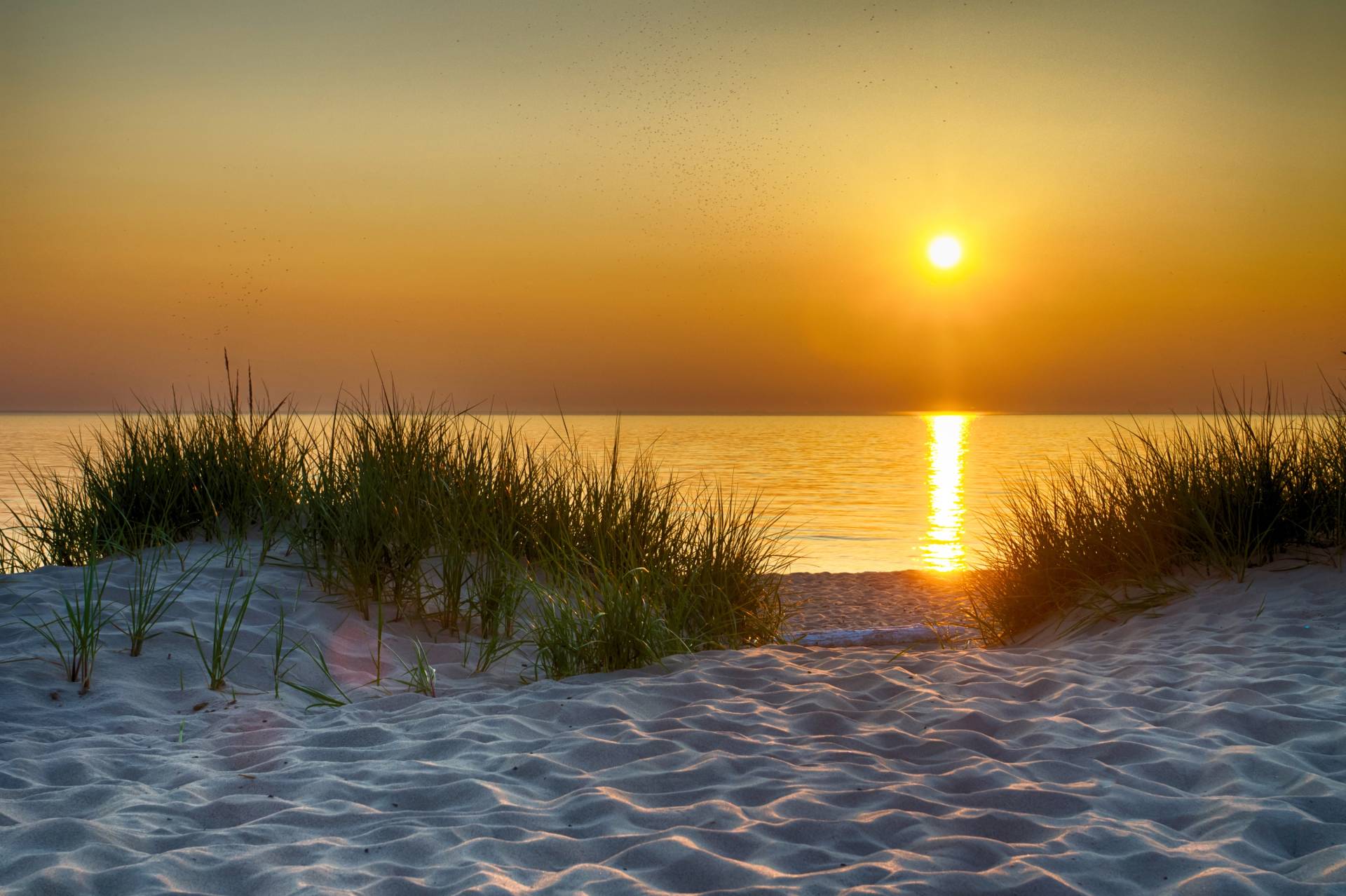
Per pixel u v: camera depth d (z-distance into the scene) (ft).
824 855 7.77
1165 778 9.44
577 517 19.94
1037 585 19.92
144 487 20.11
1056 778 9.48
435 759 10.39
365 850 7.85
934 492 83.56
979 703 12.13
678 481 21.26
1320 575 17.30
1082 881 7.21
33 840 7.84
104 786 9.29
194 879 7.29
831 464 125.70
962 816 8.45
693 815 8.59
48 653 13.78
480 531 18.86
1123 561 19.13
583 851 7.91
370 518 17.60
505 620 16.87
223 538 19.92
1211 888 6.92
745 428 371.35
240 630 15.20
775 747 10.55
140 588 15.07
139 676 13.51
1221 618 16.28
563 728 11.61
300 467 20.62
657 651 15.55
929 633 20.66
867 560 46.96
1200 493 19.33
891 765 9.95
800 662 15.08
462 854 7.69
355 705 12.93
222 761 10.36
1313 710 11.08
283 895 7.00
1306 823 8.00
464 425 20.90
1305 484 18.95
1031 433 281.54
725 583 18.83
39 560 20.47
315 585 17.74
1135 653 15.07
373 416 20.47
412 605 17.56
